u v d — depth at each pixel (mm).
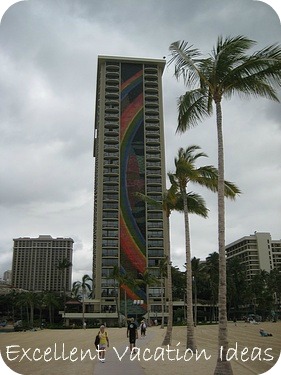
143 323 34781
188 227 22719
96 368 14320
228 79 14461
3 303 106438
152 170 95312
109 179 93500
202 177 21750
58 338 41062
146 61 102312
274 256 135125
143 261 87125
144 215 90438
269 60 13766
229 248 148750
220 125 14461
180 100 16078
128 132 97062
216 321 92875
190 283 21641
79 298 91938
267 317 106188
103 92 100000
